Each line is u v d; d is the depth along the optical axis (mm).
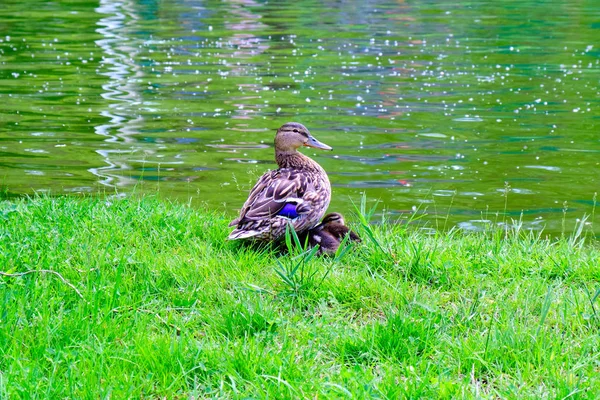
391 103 22703
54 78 25938
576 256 8477
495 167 16422
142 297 7141
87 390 5348
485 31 37594
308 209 9211
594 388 5488
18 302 6598
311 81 26000
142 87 24781
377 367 5910
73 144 17891
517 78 26484
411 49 32625
